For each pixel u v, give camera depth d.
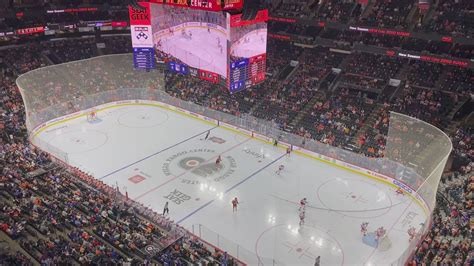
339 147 40.12
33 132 42.34
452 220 27.89
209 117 47.41
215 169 37.00
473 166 33.69
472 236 25.39
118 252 23.94
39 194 29.28
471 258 22.75
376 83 49.00
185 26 30.69
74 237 24.19
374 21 48.12
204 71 30.70
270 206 31.56
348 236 28.19
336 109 45.38
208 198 32.44
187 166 37.41
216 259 24.50
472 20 44.97
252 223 29.47
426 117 41.91
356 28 48.91
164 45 32.53
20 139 40.72
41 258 21.73
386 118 42.25
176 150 40.56
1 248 23.12
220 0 24.92
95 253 22.91
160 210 30.70
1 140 38.72
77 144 41.47
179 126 46.47
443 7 47.78
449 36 43.06
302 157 39.72
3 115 44.34
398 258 24.95
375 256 26.23
